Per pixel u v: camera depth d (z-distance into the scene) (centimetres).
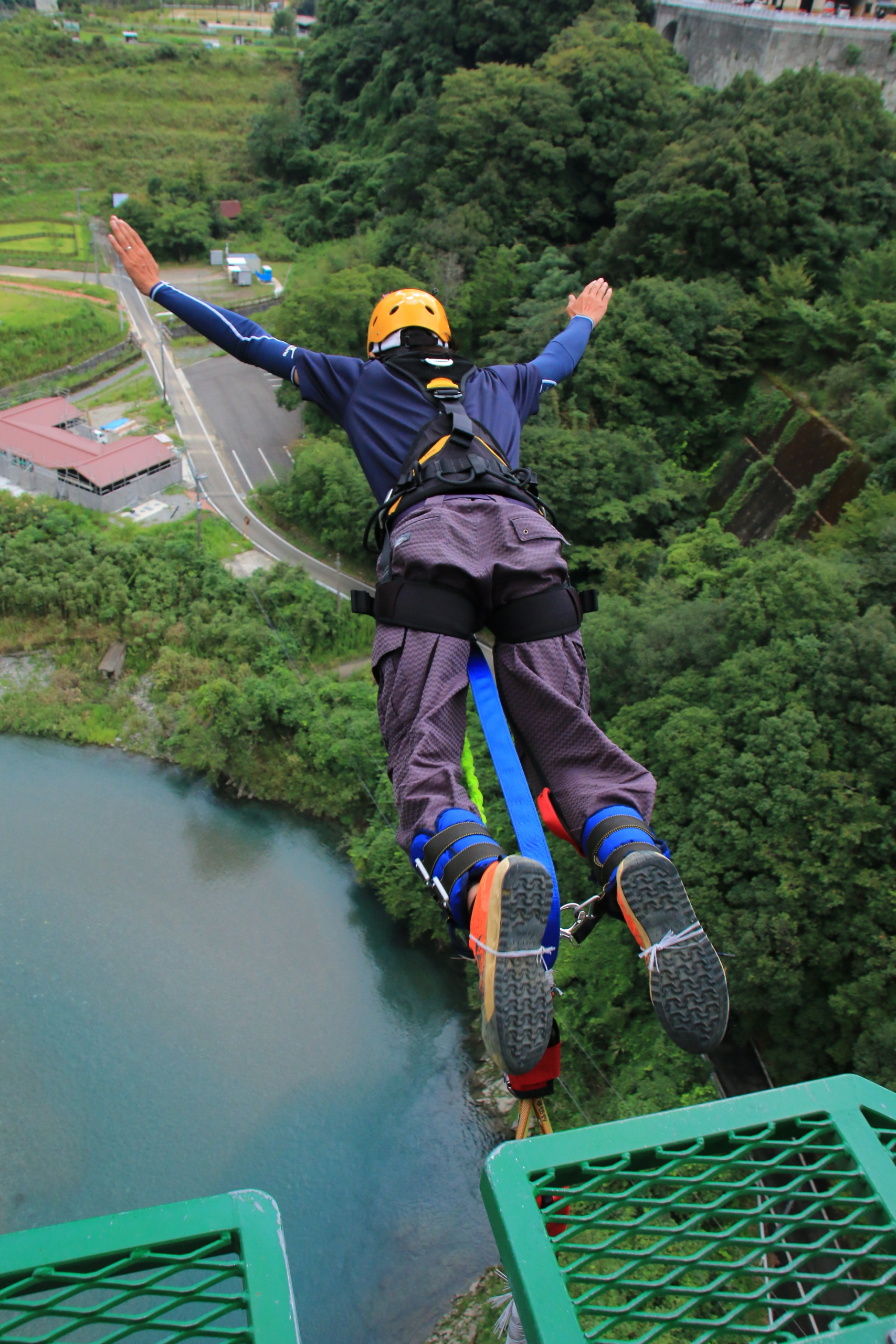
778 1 6662
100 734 4175
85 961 3095
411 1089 2748
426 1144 2605
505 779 322
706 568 3919
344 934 3266
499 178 6019
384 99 9175
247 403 6488
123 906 3325
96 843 3612
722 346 4722
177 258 9181
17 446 5241
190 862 3550
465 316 5634
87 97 11269
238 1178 2481
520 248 5853
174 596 4481
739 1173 279
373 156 9150
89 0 14412
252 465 5712
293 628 4362
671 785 2711
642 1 7488
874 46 5900
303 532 5047
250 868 3538
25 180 10188
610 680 3173
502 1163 261
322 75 10488
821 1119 292
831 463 4091
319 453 4838
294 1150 2566
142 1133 2575
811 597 2734
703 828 2594
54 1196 2412
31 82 11350
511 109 6016
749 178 4878
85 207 9881
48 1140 2541
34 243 9112
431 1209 2445
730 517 4478
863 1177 278
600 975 2739
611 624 3203
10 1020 2869
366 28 9538
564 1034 2745
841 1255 269
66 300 7738
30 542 4578
